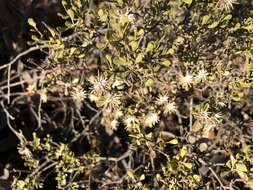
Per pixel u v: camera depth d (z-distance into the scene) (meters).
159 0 0.54
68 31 0.77
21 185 0.58
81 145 0.76
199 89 0.58
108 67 0.53
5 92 0.78
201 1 0.56
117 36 0.50
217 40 0.58
